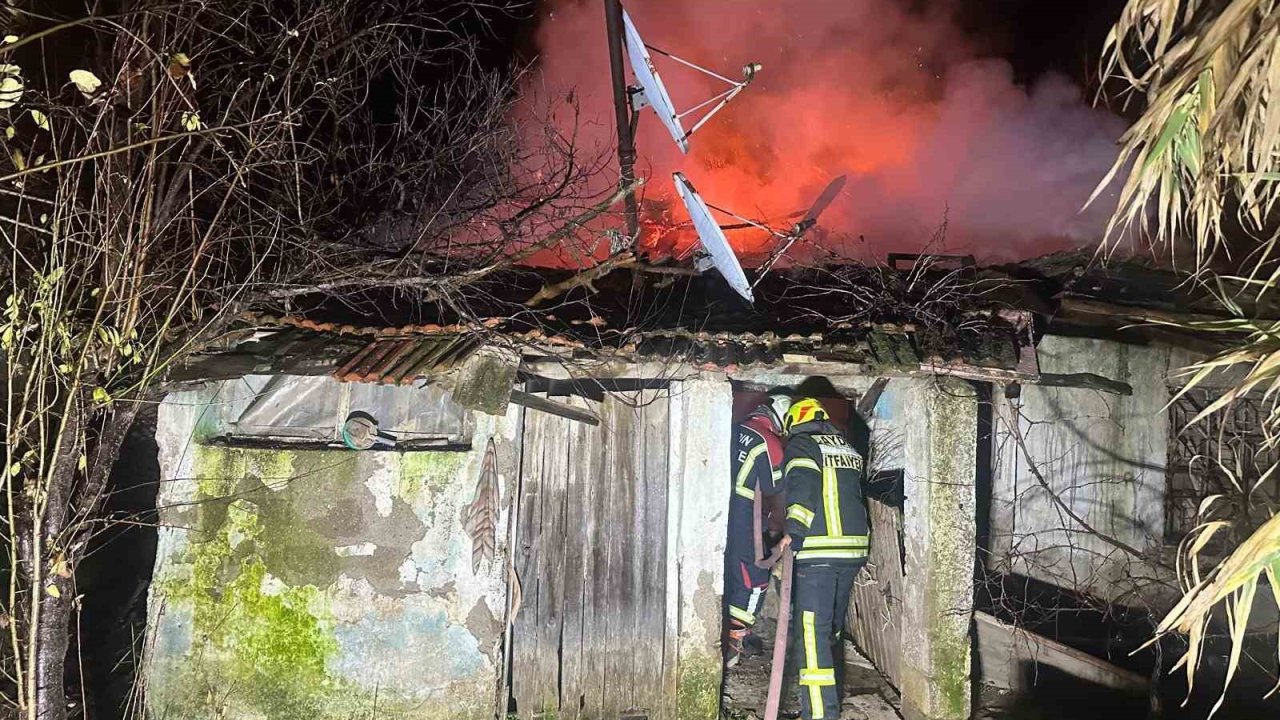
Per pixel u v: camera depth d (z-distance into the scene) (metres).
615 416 5.55
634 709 5.45
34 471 3.75
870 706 5.86
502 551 5.26
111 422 4.03
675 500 5.46
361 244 5.92
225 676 5.13
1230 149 2.48
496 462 5.30
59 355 3.68
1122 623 6.94
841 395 7.27
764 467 5.99
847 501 5.55
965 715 5.42
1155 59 2.44
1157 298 7.11
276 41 4.89
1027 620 6.84
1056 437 7.22
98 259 3.99
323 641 5.16
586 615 5.45
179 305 4.09
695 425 5.43
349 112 5.67
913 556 5.73
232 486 5.17
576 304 6.07
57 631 3.78
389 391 5.42
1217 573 2.26
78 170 3.73
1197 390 7.25
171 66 3.64
